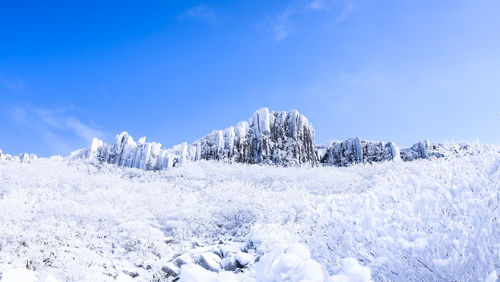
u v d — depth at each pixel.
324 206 3.67
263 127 66.56
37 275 6.07
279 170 35.94
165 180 27.67
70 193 16.09
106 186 19.95
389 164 27.58
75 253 7.55
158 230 11.02
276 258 1.11
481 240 2.49
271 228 7.66
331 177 27.14
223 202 15.10
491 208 2.50
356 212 3.38
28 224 9.41
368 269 0.99
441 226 2.89
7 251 7.15
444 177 3.59
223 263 7.12
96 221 10.79
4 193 14.43
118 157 47.59
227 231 12.27
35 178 18.67
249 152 60.81
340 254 2.95
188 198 15.72
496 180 2.95
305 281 0.94
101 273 6.70
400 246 2.63
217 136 61.84
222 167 38.66
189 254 7.91
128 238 9.93
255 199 14.35
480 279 2.30
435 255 2.55
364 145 69.44
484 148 4.96
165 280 6.83
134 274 7.36
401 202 3.13
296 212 11.33
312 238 3.42
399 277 2.55
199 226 12.40
